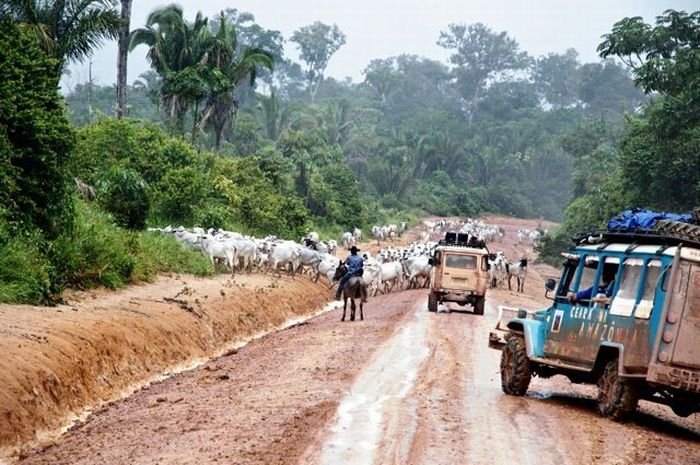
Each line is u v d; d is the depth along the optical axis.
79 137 45.00
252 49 72.81
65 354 21.28
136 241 36.41
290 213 67.69
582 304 19.42
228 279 41.31
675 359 16.66
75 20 42.78
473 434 16.08
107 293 30.45
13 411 17.62
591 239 20.19
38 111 28.53
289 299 42.31
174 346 27.77
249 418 17.08
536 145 193.88
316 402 18.44
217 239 44.09
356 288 36.62
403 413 17.64
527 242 131.38
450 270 41.84
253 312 36.78
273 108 127.94
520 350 20.83
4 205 27.22
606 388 18.50
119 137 50.22
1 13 41.22
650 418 19.80
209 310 32.81
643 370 17.14
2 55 28.83
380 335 31.03
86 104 130.75
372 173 154.00
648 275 17.59
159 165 51.66
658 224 18.03
